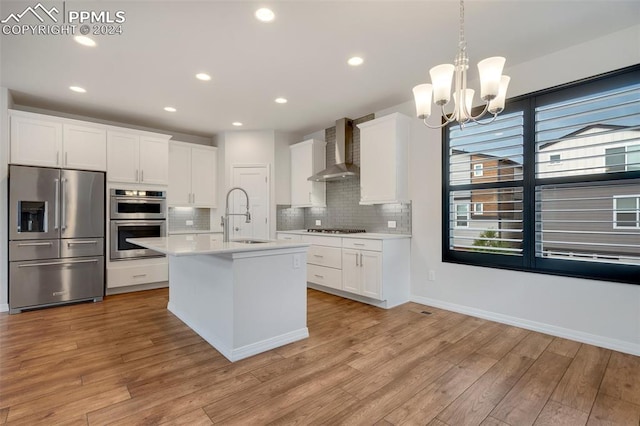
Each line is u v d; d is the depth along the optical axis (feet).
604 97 8.61
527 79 10.04
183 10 7.29
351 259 13.37
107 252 14.03
